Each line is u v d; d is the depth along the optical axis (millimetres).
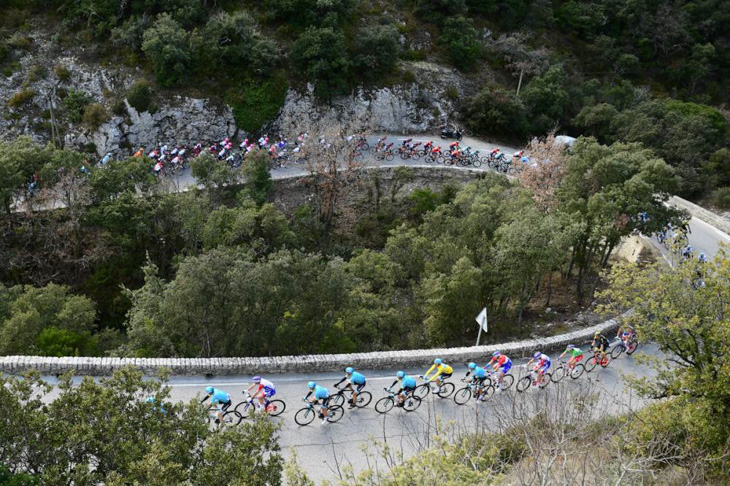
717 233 43594
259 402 19328
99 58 48938
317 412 20781
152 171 42125
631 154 33312
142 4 50406
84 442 12602
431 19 61250
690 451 16547
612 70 69312
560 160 38250
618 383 24828
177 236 37594
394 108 54906
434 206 45250
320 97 52500
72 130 46312
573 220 30297
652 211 30750
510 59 62438
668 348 18828
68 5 50375
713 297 17859
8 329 23922
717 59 72812
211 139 49375
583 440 16594
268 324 24391
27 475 11539
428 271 31141
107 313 35438
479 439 16672
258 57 50750
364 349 27250
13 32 48906
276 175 45750
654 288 18969
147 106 47281
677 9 74812
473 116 56844
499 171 49094
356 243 44469
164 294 23562
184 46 49000
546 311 32375
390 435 20406
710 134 56750
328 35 51969
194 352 24406
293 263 24422
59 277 36031
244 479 11883
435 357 24391
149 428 13227
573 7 71125
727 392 16531
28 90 46500
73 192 34219
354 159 45625
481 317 25672
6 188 33094
